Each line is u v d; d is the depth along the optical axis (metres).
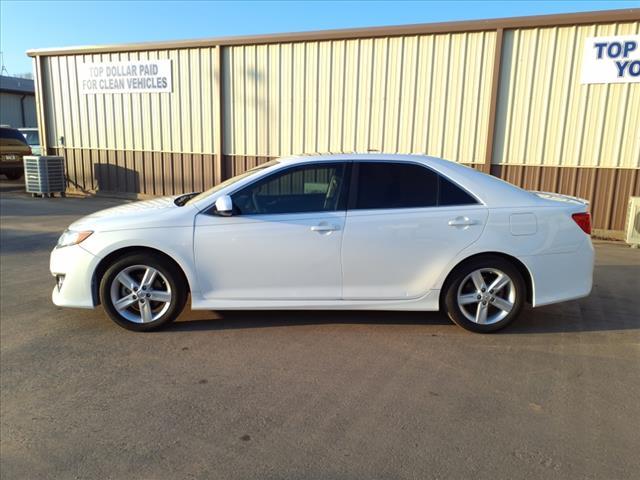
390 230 4.34
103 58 12.70
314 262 4.37
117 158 13.15
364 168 4.47
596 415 3.15
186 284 4.51
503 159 9.59
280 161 4.64
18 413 3.17
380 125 10.34
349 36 10.11
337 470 2.62
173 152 12.43
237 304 4.43
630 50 8.53
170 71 12.01
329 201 4.43
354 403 3.28
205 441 2.87
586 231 4.48
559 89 9.06
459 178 4.46
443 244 4.35
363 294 4.44
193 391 3.44
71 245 4.43
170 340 4.31
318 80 10.64
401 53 9.93
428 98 9.91
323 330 4.55
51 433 2.96
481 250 4.33
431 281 4.41
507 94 9.37
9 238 8.44
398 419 3.09
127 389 3.47
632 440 2.88
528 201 4.43
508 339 4.39
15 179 18.22
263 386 3.51
